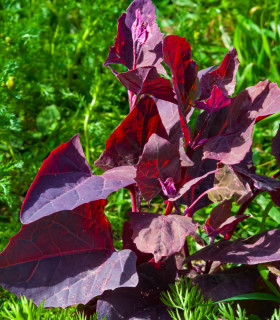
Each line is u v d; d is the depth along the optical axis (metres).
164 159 0.57
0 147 0.93
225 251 0.57
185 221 0.56
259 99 0.59
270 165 0.93
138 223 0.57
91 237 0.60
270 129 0.97
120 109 1.00
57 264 0.58
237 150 0.57
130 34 0.62
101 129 0.91
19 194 0.88
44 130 0.98
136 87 0.58
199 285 0.59
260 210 0.84
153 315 0.57
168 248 0.54
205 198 0.66
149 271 0.60
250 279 0.59
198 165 0.66
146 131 0.62
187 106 0.58
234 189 0.57
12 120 0.81
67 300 0.56
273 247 0.56
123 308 0.58
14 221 0.82
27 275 0.57
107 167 0.61
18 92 0.86
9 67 0.81
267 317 0.61
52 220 0.59
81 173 0.58
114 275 0.56
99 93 0.92
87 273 0.58
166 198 0.62
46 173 0.57
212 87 0.60
